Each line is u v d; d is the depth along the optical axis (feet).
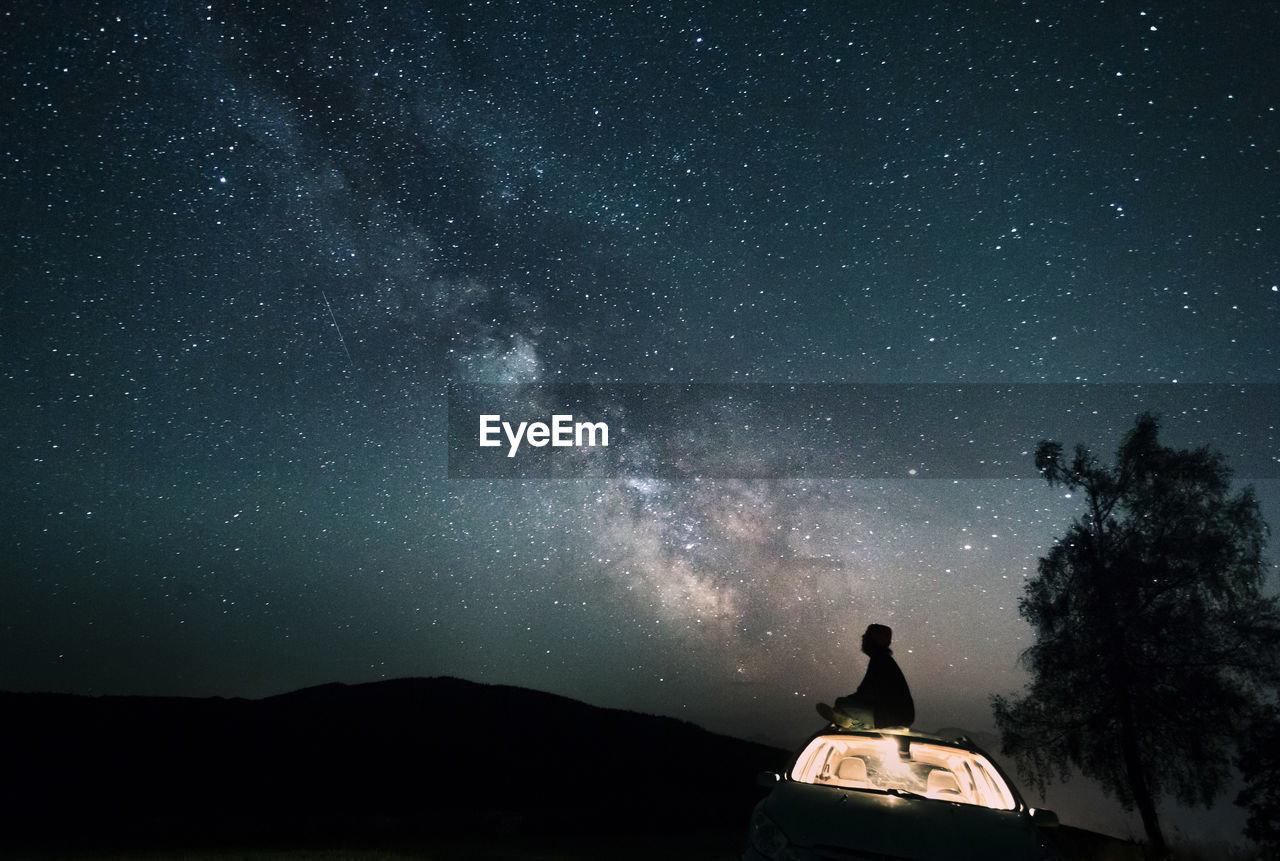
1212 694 70.59
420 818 70.90
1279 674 71.26
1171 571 74.54
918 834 19.08
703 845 56.85
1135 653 73.41
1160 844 65.26
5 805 75.82
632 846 55.26
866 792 21.45
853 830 19.22
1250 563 74.13
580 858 45.91
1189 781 71.67
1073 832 64.39
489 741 127.54
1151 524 78.07
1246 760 69.56
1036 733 76.59
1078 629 76.07
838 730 24.40
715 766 127.13
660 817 77.97
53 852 44.98
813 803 20.52
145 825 63.98
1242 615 73.20
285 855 41.37
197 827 62.95
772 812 20.40
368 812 83.87
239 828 62.49
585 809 84.53
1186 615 73.31
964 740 24.53
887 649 26.76
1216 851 65.62
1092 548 78.07
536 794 101.14
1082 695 74.90
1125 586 75.31
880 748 24.04
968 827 19.57
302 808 85.25
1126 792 73.56
